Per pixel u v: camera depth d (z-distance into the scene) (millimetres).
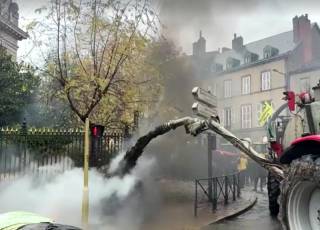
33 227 3072
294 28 48156
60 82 13727
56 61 13766
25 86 20938
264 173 17969
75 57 13680
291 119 8367
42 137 13320
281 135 9281
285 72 45781
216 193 11172
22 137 13297
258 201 13703
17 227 3170
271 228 8453
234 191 12945
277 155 9203
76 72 13602
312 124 5965
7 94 21156
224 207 11188
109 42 13555
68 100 14102
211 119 8617
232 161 19297
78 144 13242
